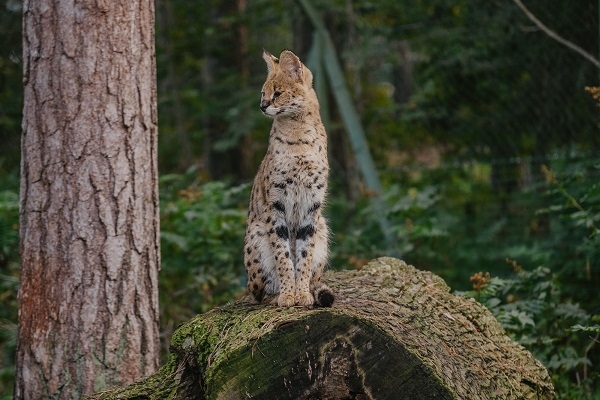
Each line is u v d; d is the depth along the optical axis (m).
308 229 9.33
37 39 9.23
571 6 16.06
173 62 24.91
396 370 6.55
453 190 18.09
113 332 9.28
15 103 19.34
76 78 9.20
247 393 6.52
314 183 9.38
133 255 9.41
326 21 22.20
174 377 7.66
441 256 16.05
